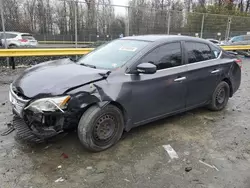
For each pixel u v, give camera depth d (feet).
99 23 38.17
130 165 10.38
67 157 10.76
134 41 13.97
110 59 12.86
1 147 11.28
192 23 50.70
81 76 10.82
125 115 11.87
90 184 9.12
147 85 12.26
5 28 33.17
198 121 15.40
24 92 10.39
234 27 59.88
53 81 10.58
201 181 9.51
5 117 14.69
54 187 8.89
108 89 10.93
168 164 10.56
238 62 18.01
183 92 14.15
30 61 33.96
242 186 9.31
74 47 37.47
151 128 14.03
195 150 11.82
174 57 13.78
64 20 36.81
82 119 10.62
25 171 9.69
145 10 41.63
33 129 10.43
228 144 12.57
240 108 18.26
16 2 33.53
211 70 15.67
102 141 11.25
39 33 36.35
